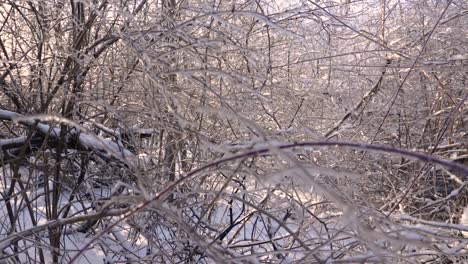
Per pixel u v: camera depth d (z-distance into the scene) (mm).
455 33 4344
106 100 3328
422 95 4312
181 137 3238
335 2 4211
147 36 3154
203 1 3627
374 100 4273
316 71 4379
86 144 3246
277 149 1466
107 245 3031
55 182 3131
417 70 3824
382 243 2510
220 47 3357
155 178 3154
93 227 3580
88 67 3146
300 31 3881
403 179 4188
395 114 4172
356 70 3975
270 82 3719
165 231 3582
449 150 3975
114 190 3008
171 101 3141
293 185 2766
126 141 3410
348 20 4207
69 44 3318
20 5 3328
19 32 3404
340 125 3912
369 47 4680
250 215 3281
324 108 4199
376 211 2518
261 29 3828
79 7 3143
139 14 3428
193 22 3035
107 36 3061
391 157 3986
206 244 2045
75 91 3145
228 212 3902
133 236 3498
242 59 3646
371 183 3852
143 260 2908
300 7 3535
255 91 2686
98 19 3275
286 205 3297
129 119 3588
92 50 3367
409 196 3609
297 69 4227
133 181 3387
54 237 3066
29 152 3348
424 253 2346
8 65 3275
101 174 3416
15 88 3113
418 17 4637
